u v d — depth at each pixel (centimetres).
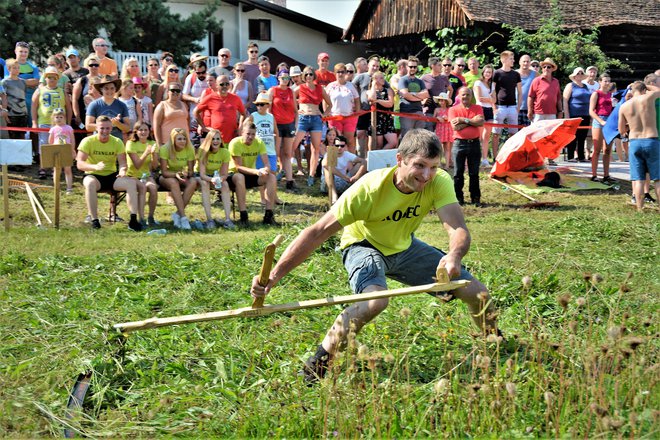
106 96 1206
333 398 446
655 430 388
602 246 982
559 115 1577
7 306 661
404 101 1431
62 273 781
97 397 484
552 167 1573
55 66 1347
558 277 775
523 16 2217
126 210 1191
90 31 2200
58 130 1234
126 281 754
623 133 1262
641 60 2403
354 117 1405
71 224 1091
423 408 446
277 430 430
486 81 1558
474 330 583
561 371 440
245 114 1307
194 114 1286
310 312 655
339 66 1408
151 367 535
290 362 525
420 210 492
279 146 1349
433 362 534
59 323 617
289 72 1447
